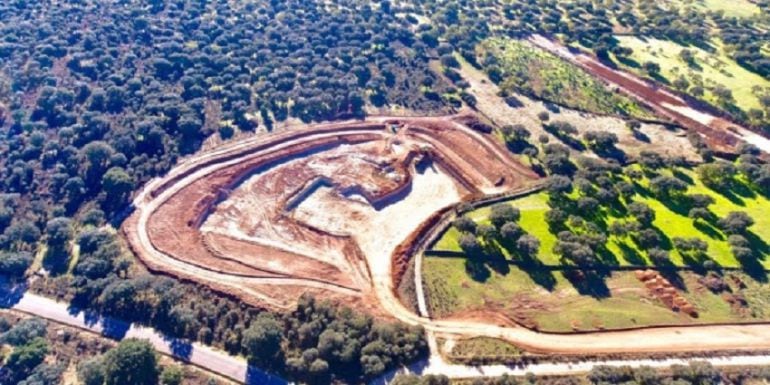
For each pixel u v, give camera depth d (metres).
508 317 92.12
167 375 79.62
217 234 107.38
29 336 85.81
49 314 92.00
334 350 82.75
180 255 102.06
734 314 92.44
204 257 101.94
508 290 96.62
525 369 83.88
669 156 127.00
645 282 97.50
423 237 106.00
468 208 111.38
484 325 90.75
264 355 84.12
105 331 89.38
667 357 85.62
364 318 87.88
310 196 117.06
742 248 100.81
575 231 106.31
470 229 105.69
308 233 108.00
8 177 115.50
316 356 82.88
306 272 99.62
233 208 113.50
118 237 105.94
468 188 120.12
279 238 106.81
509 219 106.44
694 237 104.56
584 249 99.25
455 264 101.12
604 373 80.25
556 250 100.69
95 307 92.75
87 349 86.75
